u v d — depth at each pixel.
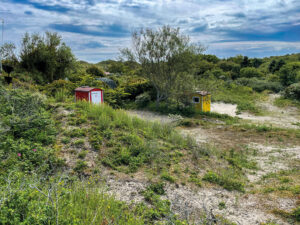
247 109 19.45
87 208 3.31
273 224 4.02
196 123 13.80
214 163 7.25
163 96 19.36
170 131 10.02
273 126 13.65
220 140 10.45
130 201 4.54
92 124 8.44
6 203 2.75
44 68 22.61
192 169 6.58
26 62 21.62
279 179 6.16
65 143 6.76
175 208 4.44
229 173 6.31
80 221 2.93
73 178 4.99
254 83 30.14
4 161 5.04
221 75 37.97
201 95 17.53
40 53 21.70
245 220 4.18
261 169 7.04
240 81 32.53
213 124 13.90
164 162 6.78
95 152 6.60
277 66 47.91
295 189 5.30
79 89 13.48
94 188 4.57
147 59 17.88
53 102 10.86
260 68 58.25
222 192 5.39
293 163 7.46
